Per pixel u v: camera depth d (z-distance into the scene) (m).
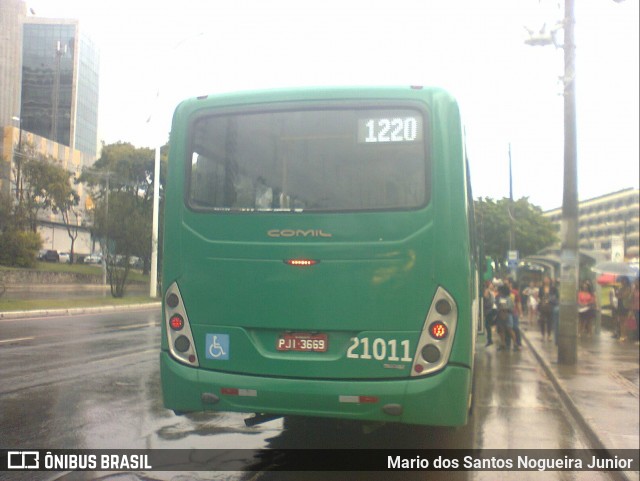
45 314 23.50
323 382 5.11
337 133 5.40
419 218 5.14
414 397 4.99
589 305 19.80
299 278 5.24
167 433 6.78
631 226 117.69
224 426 7.14
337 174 5.33
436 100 5.30
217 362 5.37
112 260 34.59
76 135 97.50
